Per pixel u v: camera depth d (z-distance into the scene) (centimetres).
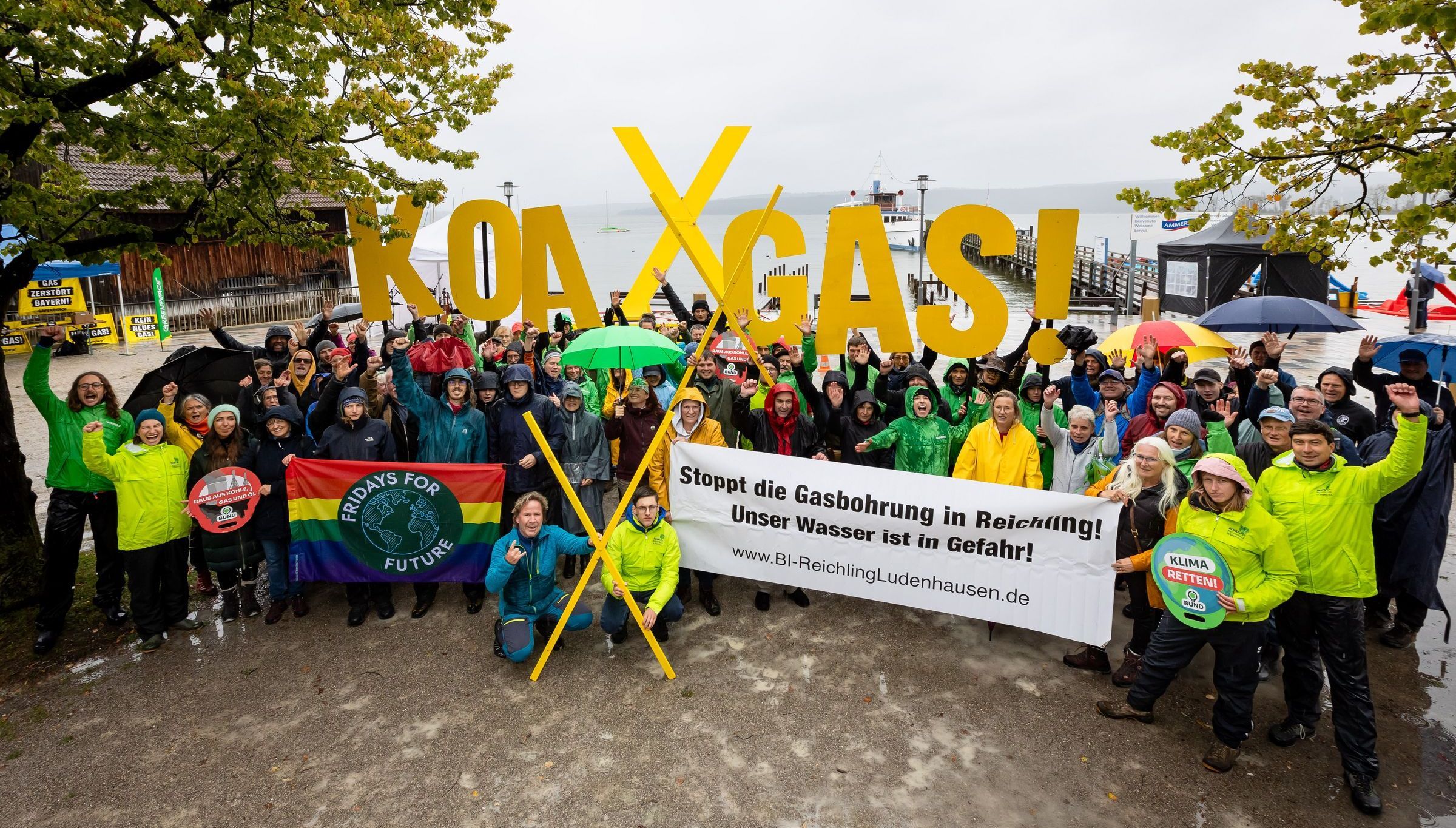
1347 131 533
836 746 416
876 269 690
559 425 602
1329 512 378
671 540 511
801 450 601
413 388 584
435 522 555
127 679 488
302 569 553
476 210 786
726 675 486
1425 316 1825
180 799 384
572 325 1120
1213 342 699
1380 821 358
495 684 478
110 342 2084
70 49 489
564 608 516
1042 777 392
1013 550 493
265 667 500
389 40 641
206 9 520
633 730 432
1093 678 479
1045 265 630
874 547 525
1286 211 591
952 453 646
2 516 567
